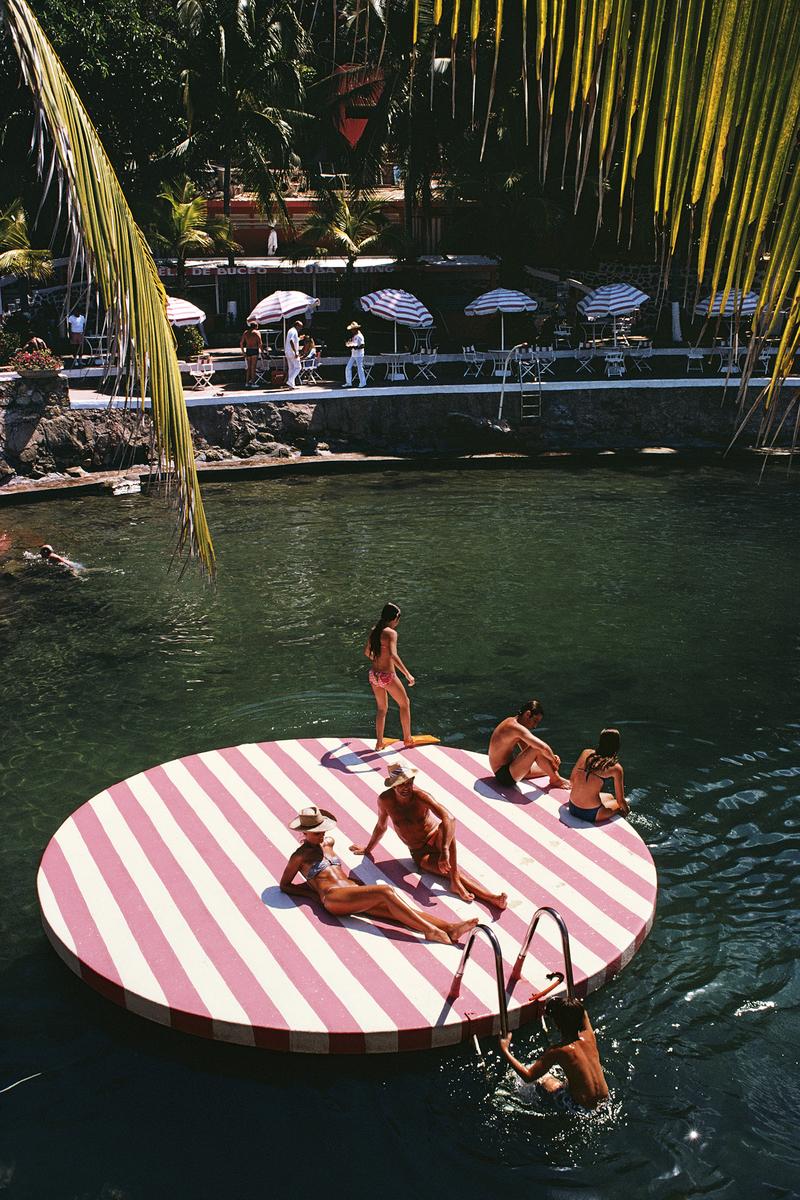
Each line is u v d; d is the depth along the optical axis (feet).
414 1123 23.24
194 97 123.75
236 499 90.79
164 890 30.40
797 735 44.68
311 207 136.36
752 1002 27.66
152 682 51.44
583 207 117.19
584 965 26.99
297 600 63.67
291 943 27.76
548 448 107.65
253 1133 23.27
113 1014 27.09
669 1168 22.16
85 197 8.44
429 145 125.70
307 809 29.09
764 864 34.83
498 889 30.48
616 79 5.53
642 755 42.98
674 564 70.03
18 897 33.40
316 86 127.24
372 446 106.73
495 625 58.95
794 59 5.23
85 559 72.33
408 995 25.64
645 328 132.46
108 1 118.42
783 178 5.40
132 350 8.99
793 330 5.50
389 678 39.58
